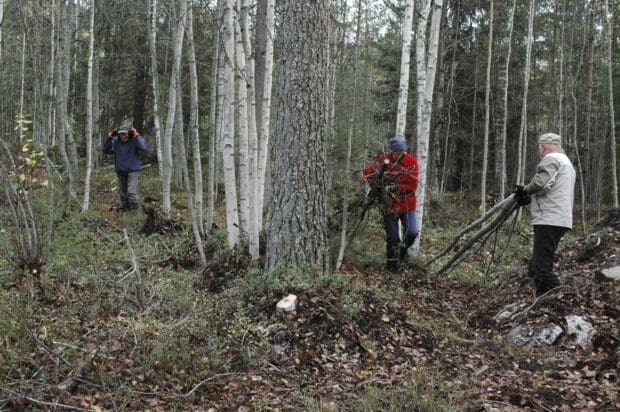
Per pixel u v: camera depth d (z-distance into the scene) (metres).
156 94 10.88
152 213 8.88
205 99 19.20
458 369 4.56
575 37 20.34
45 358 3.91
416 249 7.67
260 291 5.40
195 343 4.54
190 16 7.98
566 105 18.03
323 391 4.12
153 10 14.03
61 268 5.99
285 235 5.77
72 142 11.27
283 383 4.25
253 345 4.73
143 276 6.27
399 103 9.13
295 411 3.78
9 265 5.93
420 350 4.95
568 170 5.55
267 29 7.72
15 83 24.34
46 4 10.12
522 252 9.24
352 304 5.19
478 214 15.09
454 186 23.95
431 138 18.45
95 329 4.50
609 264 5.99
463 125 20.42
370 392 3.89
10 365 3.80
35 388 3.65
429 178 18.38
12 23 10.70
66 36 12.35
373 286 5.58
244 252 6.80
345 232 6.45
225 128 7.17
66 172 10.26
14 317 4.25
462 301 6.56
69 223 8.02
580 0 19.30
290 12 5.76
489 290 6.90
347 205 6.74
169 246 7.91
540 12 21.14
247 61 7.18
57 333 4.38
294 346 4.76
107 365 3.95
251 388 4.10
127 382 3.89
